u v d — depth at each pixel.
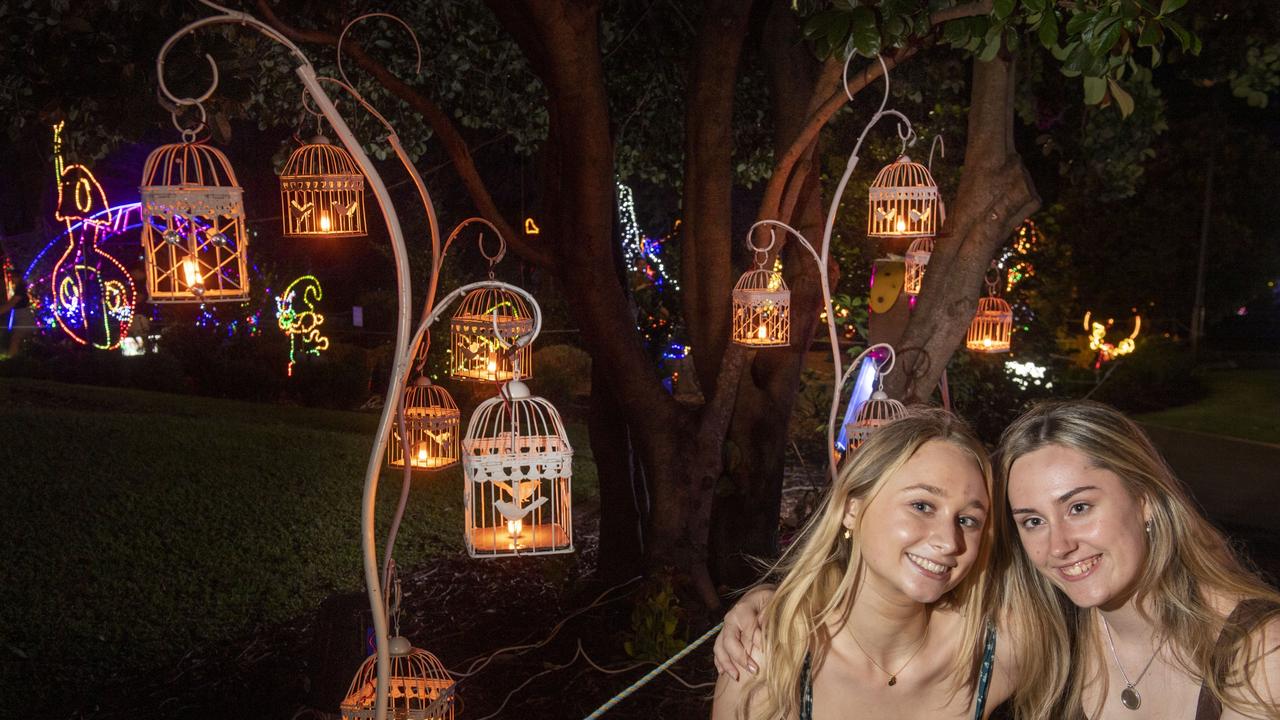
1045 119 8.94
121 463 10.75
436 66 9.22
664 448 6.31
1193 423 14.75
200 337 18.02
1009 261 12.54
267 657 6.43
